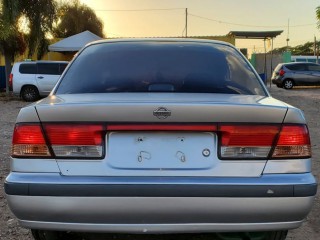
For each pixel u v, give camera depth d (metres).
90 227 2.50
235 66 3.50
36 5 20.48
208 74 3.36
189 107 2.52
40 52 21.92
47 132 2.57
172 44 3.72
